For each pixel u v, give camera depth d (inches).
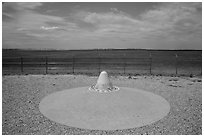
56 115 253.9
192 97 354.0
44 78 568.7
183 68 1127.6
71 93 326.3
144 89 418.0
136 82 502.3
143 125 227.6
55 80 535.5
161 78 577.6
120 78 569.0
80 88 372.8
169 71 924.0
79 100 281.4
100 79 298.7
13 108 292.0
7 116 261.1
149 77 594.2
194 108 292.7
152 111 264.8
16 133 214.7
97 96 281.9
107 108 259.3
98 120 236.2
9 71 870.4
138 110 261.0
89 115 247.0
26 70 930.7
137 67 1160.2
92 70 937.5
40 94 378.0
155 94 351.9
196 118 254.4
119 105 266.1
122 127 222.2
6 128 226.4
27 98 347.6
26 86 450.9
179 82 509.4
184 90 411.5
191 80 545.3
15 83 485.4
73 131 215.5
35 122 239.9
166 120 243.6
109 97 279.6
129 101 278.5
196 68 1127.0
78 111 257.9
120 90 303.0
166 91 401.4
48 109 274.8
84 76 614.2
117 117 242.1
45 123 235.9
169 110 275.7
